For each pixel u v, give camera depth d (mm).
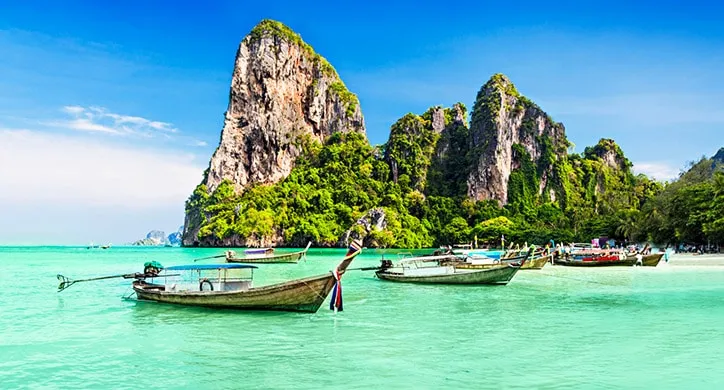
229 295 22906
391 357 15664
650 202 102562
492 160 166875
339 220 156625
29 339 18422
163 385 13141
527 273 46406
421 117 197125
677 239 82375
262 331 19469
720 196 74125
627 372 14078
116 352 16484
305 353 16156
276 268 58281
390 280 38594
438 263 42406
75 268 59875
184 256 95625
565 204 165750
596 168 181375
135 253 114812
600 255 55562
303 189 169250
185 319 21844
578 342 17656
